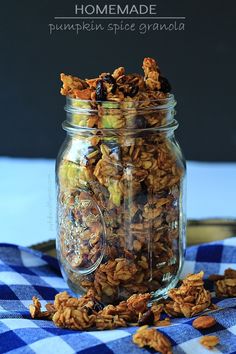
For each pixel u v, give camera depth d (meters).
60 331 0.45
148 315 0.47
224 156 1.17
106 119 0.49
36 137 1.17
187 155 1.17
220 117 1.15
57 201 0.53
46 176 1.01
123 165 0.49
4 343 0.44
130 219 0.50
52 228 0.73
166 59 1.12
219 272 0.58
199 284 0.49
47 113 1.16
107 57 1.12
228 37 1.11
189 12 1.10
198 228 0.65
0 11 1.11
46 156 1.18
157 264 0.51
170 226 0.51
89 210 0.50
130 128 0.49
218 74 1.13
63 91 0.51
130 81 0.51
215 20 1.10
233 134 1.16
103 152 0.49
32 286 0.54
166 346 0.43
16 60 1.13
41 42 1.12
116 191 0.49
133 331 0.45
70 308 0.47
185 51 1.12
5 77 1.14
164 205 0.50
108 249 0.50
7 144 1.18
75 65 1.13
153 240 0.50
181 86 1.14
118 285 0.50
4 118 1.16
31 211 0.87
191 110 1.15
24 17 1.11
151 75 0.51
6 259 0.58
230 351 0.44
